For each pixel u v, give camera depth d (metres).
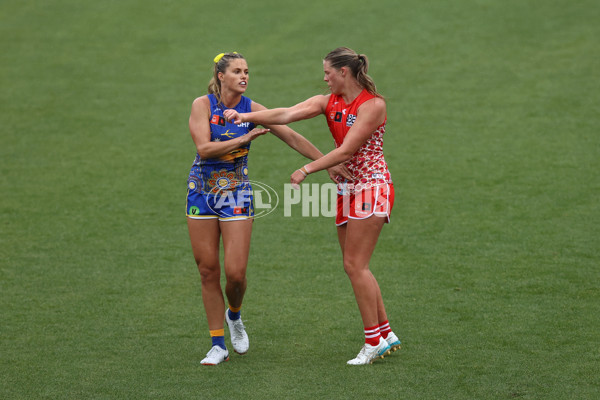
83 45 56.19
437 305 20.50
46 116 43.44
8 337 18.53
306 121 42.44
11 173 35.12
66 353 17.47
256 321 19.75
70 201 31.58
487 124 39.81
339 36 56.00
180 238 27.34
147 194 32.50
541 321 18.95
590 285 21.53
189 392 15.09
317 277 23.30
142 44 56.22
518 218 28.11
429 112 42.09
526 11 58.22
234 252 16.62
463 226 27.61
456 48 52.34
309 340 18.33
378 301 17.08
